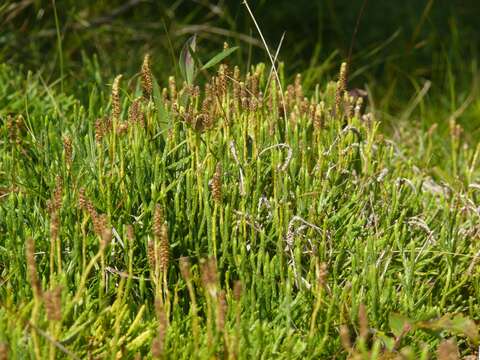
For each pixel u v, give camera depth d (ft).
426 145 16.75
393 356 8.86
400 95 21.33
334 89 13.75
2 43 18.07
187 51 11.28
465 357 10.02
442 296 10.52
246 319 9.36
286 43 23.43
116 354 8.66
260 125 11.81
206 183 10.07
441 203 12.17
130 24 20.59
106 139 11.12
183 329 9.42
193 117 10.66
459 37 24.53
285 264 10.31
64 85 16.15
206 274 8.25
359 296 9.84
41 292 8.11
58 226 9.01
